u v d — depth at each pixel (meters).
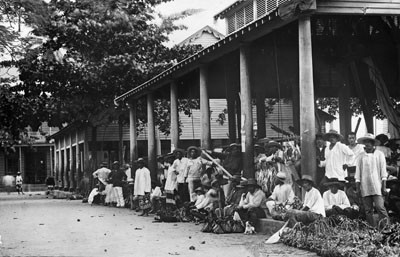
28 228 16.03
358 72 18.12
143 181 22.42
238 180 15.75
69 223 17.38
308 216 11.30
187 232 14.09
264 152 17.31
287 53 17.67
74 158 40.66
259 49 17.34
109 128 34.88
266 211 13.62
